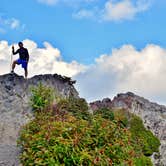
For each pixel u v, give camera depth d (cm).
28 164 1770
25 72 2973
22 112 2725
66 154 1711
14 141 2564
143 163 2545
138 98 3288
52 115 2534
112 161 1770
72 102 2670
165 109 3366
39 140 1789
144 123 3189
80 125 1838
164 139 3181
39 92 2767
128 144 1895
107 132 1827
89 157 1709
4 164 2153
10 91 2797
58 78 2939
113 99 3238
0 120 2669
